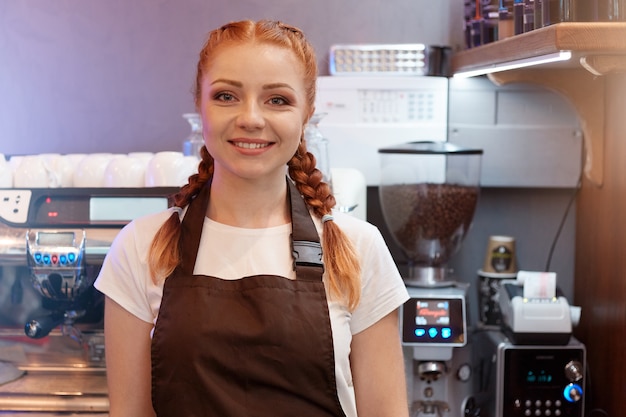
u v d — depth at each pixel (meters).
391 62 2.61
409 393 2.39
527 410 2.30
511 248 2.57
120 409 1.48
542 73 2.44
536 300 2.31
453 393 2.40
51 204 2.09
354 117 2.60
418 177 2.48
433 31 2.68
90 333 2.20
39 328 1.98
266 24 1.41
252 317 1.39
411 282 2.50
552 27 1.70
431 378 2.38
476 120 2.62
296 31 1.45
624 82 2.28
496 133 2.63
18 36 2.66
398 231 2.53
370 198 2.73
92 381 2.12
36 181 2.16
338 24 2.67
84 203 2.09
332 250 1.45
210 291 1.41
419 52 2.60
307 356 1.39
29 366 2.21
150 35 2.66
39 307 2.32
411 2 2.66
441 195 2.47
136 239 1.48
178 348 1.39
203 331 1.38
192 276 1.43
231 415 1.37
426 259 2.52
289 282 1.42
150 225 1.49
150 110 2.68
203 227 1.47
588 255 2.60
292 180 1.55
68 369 2.19
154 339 1.41
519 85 2.61
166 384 1.40
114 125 2.69
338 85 2.58
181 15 2.66
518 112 2.62
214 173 1.49
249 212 1.47
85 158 2.27
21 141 2.69
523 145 2.63
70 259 2.00
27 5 2.65
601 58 1.75
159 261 1.43
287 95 1.38
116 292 1.47
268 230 1.47
